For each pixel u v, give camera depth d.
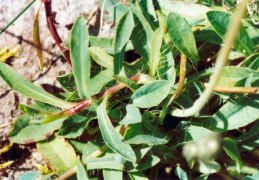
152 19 0.18
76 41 0.15
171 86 0.15
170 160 0.17
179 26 0.16
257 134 0.17
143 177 0.16
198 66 0.19
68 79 0.18
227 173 0.18
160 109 0.17
